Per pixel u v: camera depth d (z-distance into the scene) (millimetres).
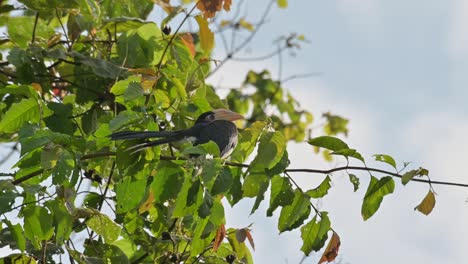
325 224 10289
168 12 12789
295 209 10266
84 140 9750
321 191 10297
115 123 9703
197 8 12062
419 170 10188
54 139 9453
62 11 12383
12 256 10547
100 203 11445
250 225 11094
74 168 9500
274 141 9953
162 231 11477
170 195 10039
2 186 9617
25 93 10305
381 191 10328
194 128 11602
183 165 10047
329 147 10281
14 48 11805
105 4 12844
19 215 9844
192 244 10250
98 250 11117
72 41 12406
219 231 10422
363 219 10438
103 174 11781
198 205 9625
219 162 9375
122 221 11438
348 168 10320
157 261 11523
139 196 10070
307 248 10367
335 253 10461
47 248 10766
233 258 11234
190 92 12281
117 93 10461
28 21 12531
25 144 9328
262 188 9961
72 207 10117
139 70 11492
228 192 10062
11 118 10219
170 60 12180
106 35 12711
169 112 11930
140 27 12023
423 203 10281
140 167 10008
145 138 9977
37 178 10203
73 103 11359
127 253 11531
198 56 13500
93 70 11586
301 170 10273
